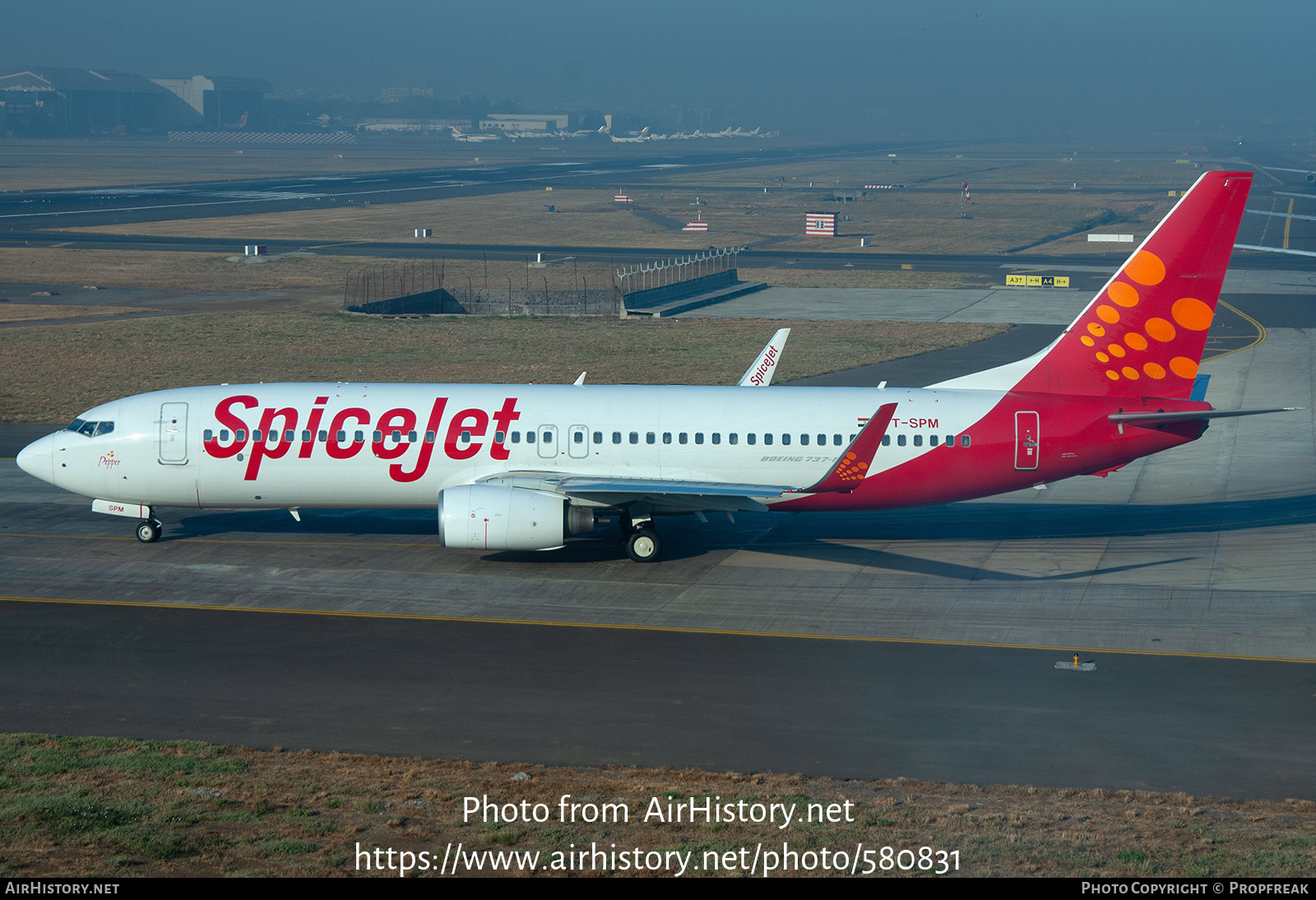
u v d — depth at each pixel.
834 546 60.09
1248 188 54.97
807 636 46.97
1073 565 57.16
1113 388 57.88
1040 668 43.72
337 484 56.88
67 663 42.94
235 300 157.25
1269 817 31.73
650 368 113.69
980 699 40.69
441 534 53.34
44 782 31.84
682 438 56.81
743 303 163.50
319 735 37.19
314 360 115.62
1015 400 57.53
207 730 37.41
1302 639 46.84
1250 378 106.94
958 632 47.62
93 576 53.34
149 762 33.91
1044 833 29.64
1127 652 45.34
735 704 40.12
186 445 56.28
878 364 114.94
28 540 58.75
